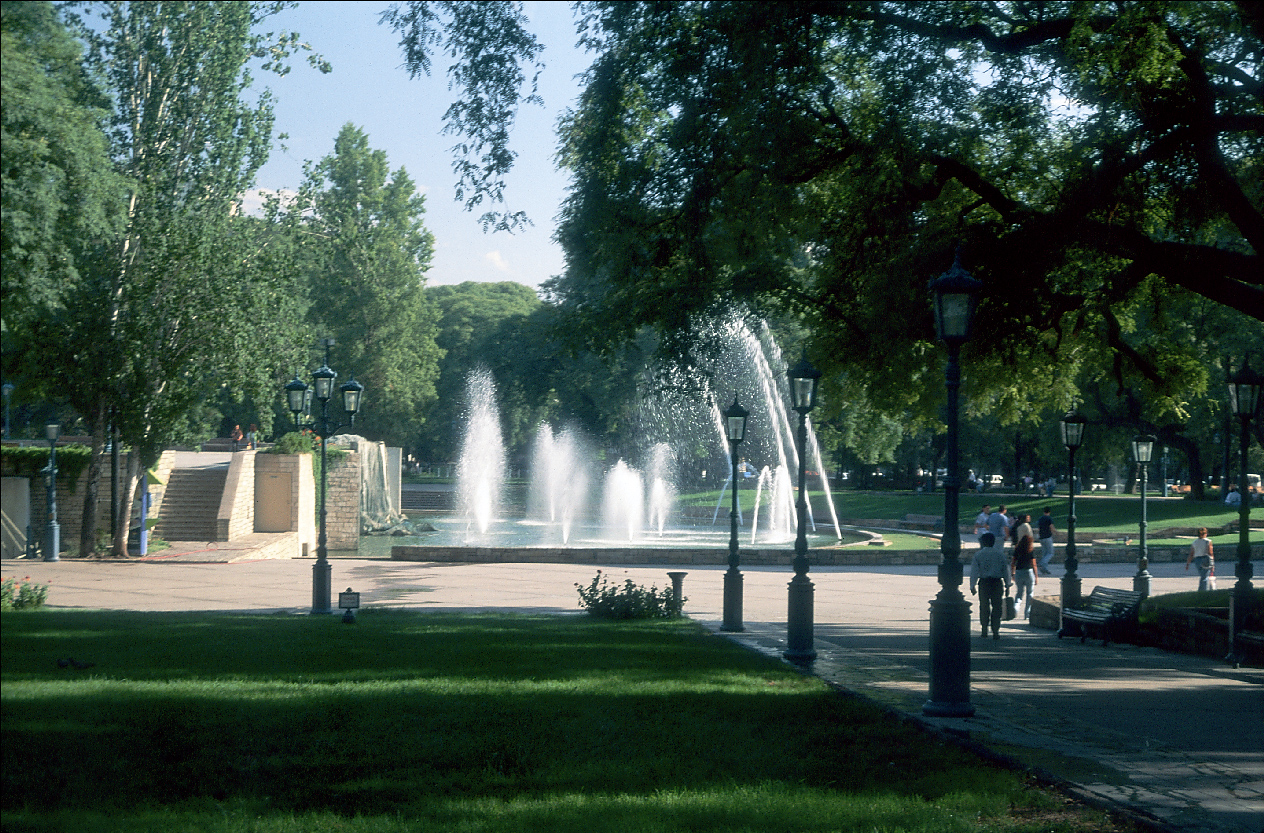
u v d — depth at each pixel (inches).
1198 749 327.3
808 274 758.5
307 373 1295.5
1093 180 577.9
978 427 2600.9
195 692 394.0
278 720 346.9
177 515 1523.1
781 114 561.9
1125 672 518.6
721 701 394.3
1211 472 2763.3
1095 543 1501.0
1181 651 620.7
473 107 621.0
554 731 339.6
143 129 1185.4
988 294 614.5
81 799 259.0
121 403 1203.9
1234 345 1515.7
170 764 294.0
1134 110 563.2
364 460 1893.5
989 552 687.7
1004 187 705.0
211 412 1968.5
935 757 315.3
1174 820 246.2
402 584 984.3
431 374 3107.8
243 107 1213.7
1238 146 647.1
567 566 1165.7
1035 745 327.6
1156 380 777.6
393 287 2893.7
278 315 1254.3
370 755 308.0
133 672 440.1
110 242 1138.0
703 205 623.2
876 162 612.7
